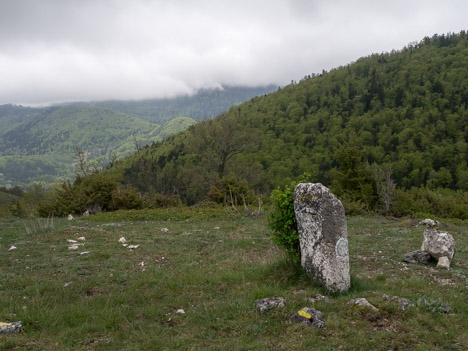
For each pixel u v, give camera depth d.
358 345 5.23
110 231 15.97
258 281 8.33
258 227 17.12
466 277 9.12
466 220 23.38
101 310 6.49
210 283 8.27
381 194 27.66
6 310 6.43
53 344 5.25
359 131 121.25
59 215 25.77
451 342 5.33
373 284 8.19
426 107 133.25
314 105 159.50
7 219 22.30
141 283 8.34
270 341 5.40
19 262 10.41
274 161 103.50
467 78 148.12
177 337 5.55
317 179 90.00
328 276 7.54
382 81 171.38
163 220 20.88
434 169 100.00
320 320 5.93
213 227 17.31
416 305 6.60
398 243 13.45
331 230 7.64
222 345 5.28
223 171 50.47
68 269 9.54
